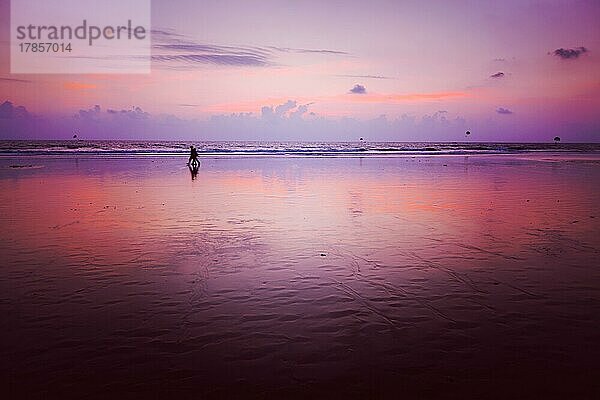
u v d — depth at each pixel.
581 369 3.65
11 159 34.72
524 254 7.12
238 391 3.35
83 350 3.94
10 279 5.81
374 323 4.52
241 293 5.35
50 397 3.26
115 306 4.93
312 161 36.62
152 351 3.93
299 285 5.64
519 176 22.36
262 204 12.50
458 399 3.26
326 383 3.46
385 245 7.73
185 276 5.99
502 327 4.42
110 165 29.28
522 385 3.43
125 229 8.98
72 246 7.58
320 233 8.69
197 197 13.95
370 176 22.09
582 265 6.49
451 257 6.95
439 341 4.13
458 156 49.53
